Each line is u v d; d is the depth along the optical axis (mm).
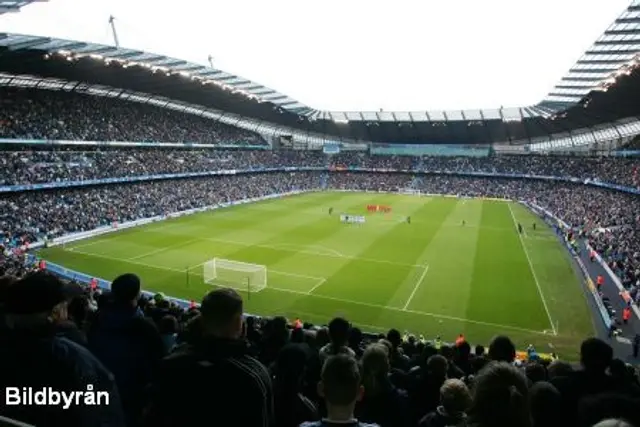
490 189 97688
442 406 5520
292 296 34406
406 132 115000
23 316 3732
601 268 41625
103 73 66312
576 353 25734
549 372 7816
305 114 109312
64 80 67875
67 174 62250
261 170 101562
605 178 77875
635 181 69375
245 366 3924
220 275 38719
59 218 54281
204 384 3793
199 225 60719
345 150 122312
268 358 9734
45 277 3926
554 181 93188
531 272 41250
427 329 28969
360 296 34562
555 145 103125
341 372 4035
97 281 35938
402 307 32500
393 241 52812
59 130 65250
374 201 87562
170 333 9711
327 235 55562
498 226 63250
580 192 82062
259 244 50375
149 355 5664
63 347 3816
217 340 4016
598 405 4934
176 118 92250
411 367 10688
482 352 13938
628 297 32625
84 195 63438
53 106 69125
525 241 53781
